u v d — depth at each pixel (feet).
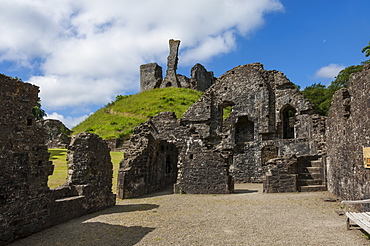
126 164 55.31
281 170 53.62
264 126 78.89
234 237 26.40
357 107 33.73
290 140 74.64
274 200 44.88
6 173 26.40
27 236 27.81
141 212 38.65
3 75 27.09
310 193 50.14
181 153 59.11
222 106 87.51
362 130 31.96
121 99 194.90
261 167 77.46
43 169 30.68
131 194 53.42
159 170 68.18
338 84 132.57
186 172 57.93
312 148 70.64
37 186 29.66
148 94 187.83
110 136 120.37
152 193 60.44
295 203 41.81
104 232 28.73
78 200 35.86
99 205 40.34
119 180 52.85
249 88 82.89
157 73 236.22
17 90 28.43
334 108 46.44
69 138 126.93
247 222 31.94
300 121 74.84
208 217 34.94
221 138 82.94
